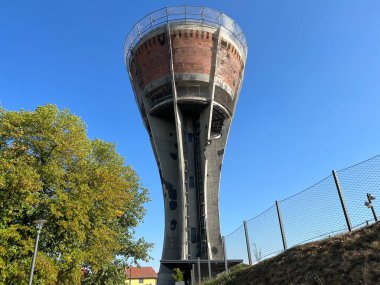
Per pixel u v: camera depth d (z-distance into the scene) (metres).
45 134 20.16
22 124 20.12
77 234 20.19
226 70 58.62
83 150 22.36
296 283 11.60
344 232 12.77
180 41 57.66
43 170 19.58
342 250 11.66
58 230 20.33
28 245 18.41
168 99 56.94
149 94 58.91
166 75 57.09
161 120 60.16
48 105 20.97
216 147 59.59
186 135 60.09
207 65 57.34
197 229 54.72
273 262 14.12
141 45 60.00
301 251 13.30
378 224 11.70
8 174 17.84
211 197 56.09
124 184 25.52
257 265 15.31
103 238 22.75
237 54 60.75
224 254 20.28
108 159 31.44
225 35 59.22
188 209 55.12
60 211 19.67
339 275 10.57
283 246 14.51
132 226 35.19
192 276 26.83
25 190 17.89
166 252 52.59
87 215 21.48
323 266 11.54
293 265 12.78
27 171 18.16
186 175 57.62
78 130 22.27
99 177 22.88
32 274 17.58
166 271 51.38
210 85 57.06
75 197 20.52
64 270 20.61
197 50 57.47
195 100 56.66
